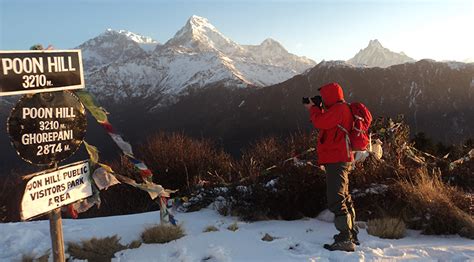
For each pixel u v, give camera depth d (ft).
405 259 14.71
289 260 14.53
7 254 15.81
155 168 36.47
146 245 16.17
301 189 21.22
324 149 15.94
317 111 15.88
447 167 25.94
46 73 11.08
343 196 15.80
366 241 16.72
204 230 18.19
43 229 18.83
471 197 20.56
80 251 15.37
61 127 11.65
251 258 14.82
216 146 40.78
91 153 12.91
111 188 36.01
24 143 10.80
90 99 12.58
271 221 20.43
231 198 21.79
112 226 19.20
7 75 10.23
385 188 20.76
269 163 26.25
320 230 18.65
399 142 24.45
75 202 12.26
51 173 11.45
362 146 15.66
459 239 17.65
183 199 23.41
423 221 18.95
